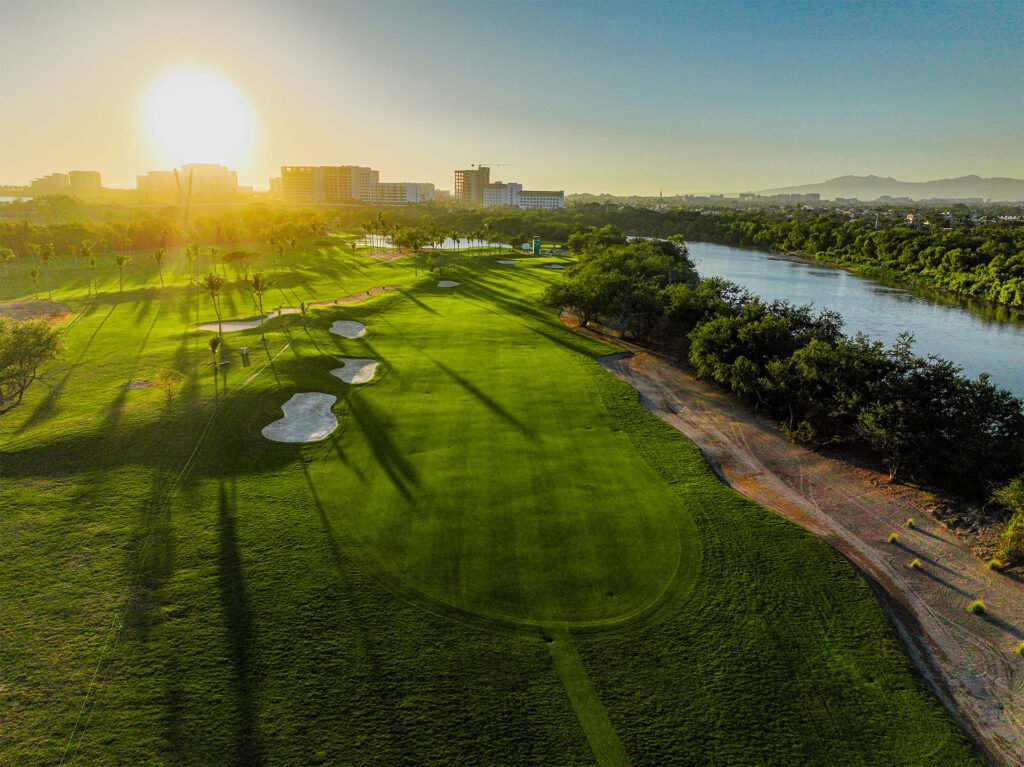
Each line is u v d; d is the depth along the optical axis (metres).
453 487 33.50
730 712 19.91
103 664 20.66
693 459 38.72
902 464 37.78
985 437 35.88
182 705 19.25
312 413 43.50
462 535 29.08
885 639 23.62
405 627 23.06
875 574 28.30
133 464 34.38
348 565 26.50
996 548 30.41
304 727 18.70
